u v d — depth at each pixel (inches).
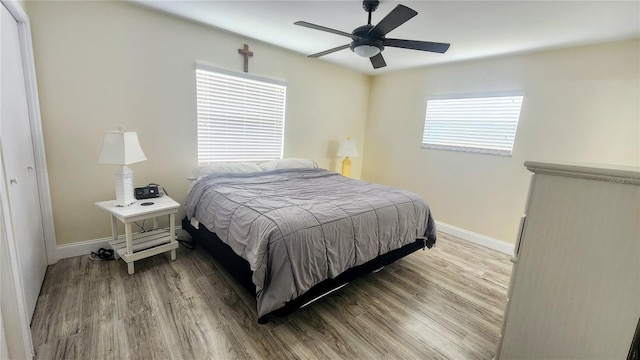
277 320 71.1
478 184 135.1
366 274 89.5
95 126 94.7
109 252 98.4
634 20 80.8
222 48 119.0
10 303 48.7
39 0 80.7
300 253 66.9
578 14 80.2
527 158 118.8
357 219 81.0
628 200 36.8
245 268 74.1
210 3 92.0
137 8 97.0
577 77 104.4
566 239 42.6
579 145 105.9
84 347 58.9
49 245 90.0
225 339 63.6
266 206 79.9
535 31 94.2
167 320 68.4
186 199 112.8
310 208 79.8
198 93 116.8
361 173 193.5
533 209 45.6
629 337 38.4
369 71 171.3
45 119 85.7
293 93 147.4
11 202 60.3
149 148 107.3
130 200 92.7
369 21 84.4
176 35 106.8
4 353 47.7
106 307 71.7
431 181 154.6
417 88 157.6
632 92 94.3
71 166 92.1
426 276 100.1
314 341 65.0
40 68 83.0
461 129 139.7
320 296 75.5
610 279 39.1
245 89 130.1
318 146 165.8
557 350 45.3
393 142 172.9
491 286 94.9
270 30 113.1
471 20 89.9
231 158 132.0
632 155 95.8
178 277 87.8
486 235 133.7
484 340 69.1
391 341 66.9
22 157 71.2
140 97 102.3
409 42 81.0
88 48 90.2
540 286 46.1
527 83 116.6
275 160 141.1
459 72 138.6
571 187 41.3
